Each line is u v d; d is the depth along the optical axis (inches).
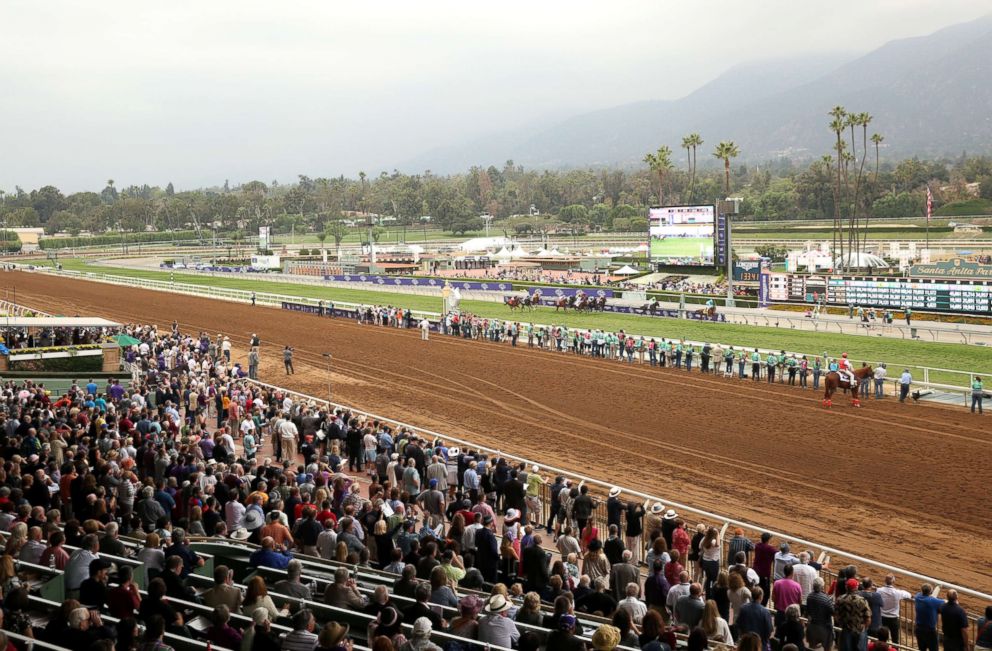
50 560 475.8
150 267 5305.1
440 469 796.6
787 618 467.5
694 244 3235.7
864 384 1471.5
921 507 908.6
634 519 705.0
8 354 1615.4
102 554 477.7
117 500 663.8
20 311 2650.1
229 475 708.0
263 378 1710.1
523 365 1827.0
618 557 606.2
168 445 869.8
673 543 646.5
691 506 906.1
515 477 797.9
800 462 1083.3
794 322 2406.5
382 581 512.1
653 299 2903.5
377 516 637.3
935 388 1534.2
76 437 850.8
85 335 1850.4
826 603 499.5
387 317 2504.9
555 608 407.8
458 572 513.7
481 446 1147.3
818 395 1505.9
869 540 812.6
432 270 4776.1
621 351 1882.4
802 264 3595.0
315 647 359.6
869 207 7564.0
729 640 455.8
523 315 2662.4
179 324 2544.3
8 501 597.9
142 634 371.2
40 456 780.0
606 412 1375.5
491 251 5625.0
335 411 1186.6
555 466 1061.1
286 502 674.8
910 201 7411.4
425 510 724.0
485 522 626.2
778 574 589.9
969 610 655.1
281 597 435.5
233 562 542.9
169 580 440.8
